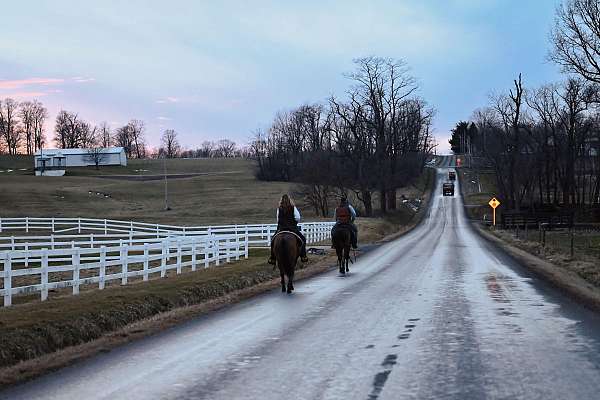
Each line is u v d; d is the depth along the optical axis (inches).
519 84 2856.8
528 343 379.9
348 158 3139.8
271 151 5354.3
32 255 597.0
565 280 767.7
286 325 462.9
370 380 293.6
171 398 271.7
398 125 3115.2
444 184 4571.9
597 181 3137.3
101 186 4544.8
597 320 468.4
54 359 369.1
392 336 408.5
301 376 304.7
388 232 2418.8
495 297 606.9
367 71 3031.5
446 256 1194.0
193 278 772.0
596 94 1966.0
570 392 266.5
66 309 504.4
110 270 1048.8
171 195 4264.3
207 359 351.6
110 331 478.6
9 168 6235.2
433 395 264.7
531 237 1807.3
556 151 3196.4
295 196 3518.7
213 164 6875.0
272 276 877.2
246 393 275.7
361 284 739.4
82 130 7352.4
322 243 1615.4
